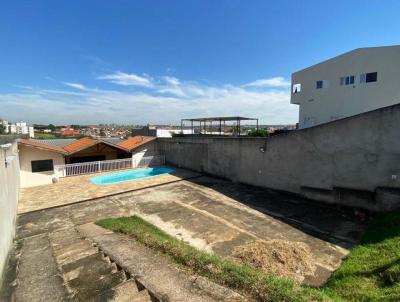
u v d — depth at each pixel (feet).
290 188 37.06
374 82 58.75
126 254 14.60
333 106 67.26
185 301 9.17
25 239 21.88
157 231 23.58
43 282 11.90
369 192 28.73
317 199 33.55
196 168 54.39
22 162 41.09
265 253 18.39
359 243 20.66
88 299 9.78
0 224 14.43
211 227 25.30
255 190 40.14
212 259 12.96
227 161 46.88
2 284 12.42
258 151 41.09
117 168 55.01
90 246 17.04
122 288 10.28
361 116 29.09
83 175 49.11
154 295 9.65
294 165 36.29
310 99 73.61
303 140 34.94
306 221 27.02
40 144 43.32
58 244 18.70
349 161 30.48
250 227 25.30
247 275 11.06
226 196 36.63
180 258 13.33
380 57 57.62
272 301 9.12
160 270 12.03
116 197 35.83
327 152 32.48
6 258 15.61
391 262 14.55
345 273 15.26
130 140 67.56
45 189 39.29
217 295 9.56
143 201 34.04
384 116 27.37
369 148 28.73
